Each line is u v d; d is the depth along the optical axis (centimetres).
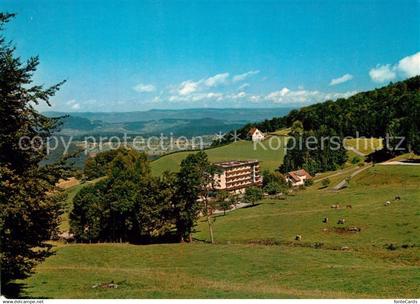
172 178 9875
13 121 2678
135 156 19712
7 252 2712
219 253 7338
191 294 3969
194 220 9712
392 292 4081
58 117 2862
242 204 14312
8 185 2559
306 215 10138
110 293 4078
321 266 5884
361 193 11825
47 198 2811
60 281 4953
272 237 8800
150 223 9981
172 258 7250
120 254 7675
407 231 7831
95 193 10669
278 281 5122
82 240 10656
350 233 8319
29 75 2711
